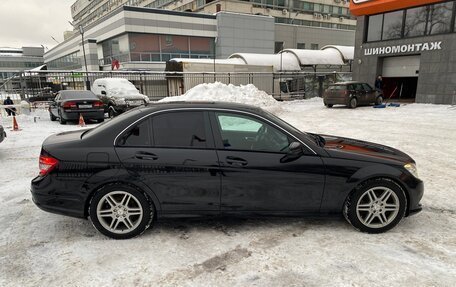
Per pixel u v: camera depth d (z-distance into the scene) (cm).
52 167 341
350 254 320
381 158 366
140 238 355
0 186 532
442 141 876
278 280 280
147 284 276
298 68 2764
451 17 1781
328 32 4822
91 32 4059
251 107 387
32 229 378
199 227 380
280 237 355
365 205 363
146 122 356
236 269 296
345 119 1377
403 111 1634
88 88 1933
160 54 3475
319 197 359
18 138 973
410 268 296
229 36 3791
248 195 353
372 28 2192
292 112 1708
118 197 351
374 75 2208
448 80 1828
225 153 349
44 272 294
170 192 348
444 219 398
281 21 4675
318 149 361
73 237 358
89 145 348
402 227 378
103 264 306
